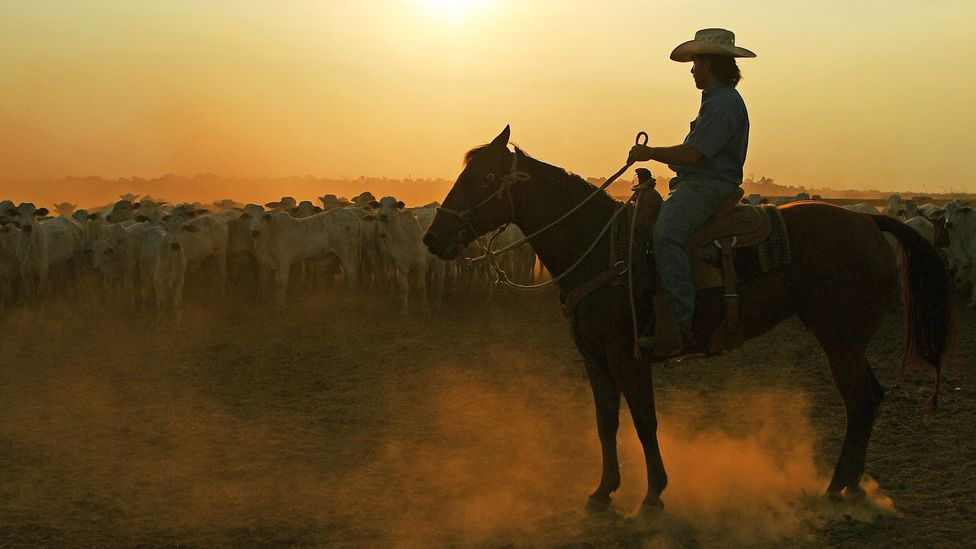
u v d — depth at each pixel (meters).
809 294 5.84
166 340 13.92
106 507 6.21
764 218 5.79
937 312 6.04
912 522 5.59
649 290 5.65
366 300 19.12
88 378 10.91
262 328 15.13
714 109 5.56
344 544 5.50
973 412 8.38
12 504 6.28
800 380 10.26
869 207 21.16
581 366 11.40
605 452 6.04
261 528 5.79
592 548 5.38
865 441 5.92
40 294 16.17
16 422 8.67
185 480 6.83
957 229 17.41
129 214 24.97
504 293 19.50
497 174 5.91
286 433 8.23
